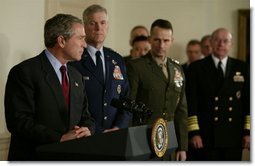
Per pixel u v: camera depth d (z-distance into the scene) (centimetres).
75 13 495
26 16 387
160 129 220
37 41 398
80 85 286
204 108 437
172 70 377
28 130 255
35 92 266
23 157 266
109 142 204
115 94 331
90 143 207
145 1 651
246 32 684
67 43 272
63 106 271
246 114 437
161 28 369
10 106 261
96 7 326
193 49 614
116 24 646
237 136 436
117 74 335
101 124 321
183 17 661
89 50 326
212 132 434
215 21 678
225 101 436
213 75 439
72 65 321
